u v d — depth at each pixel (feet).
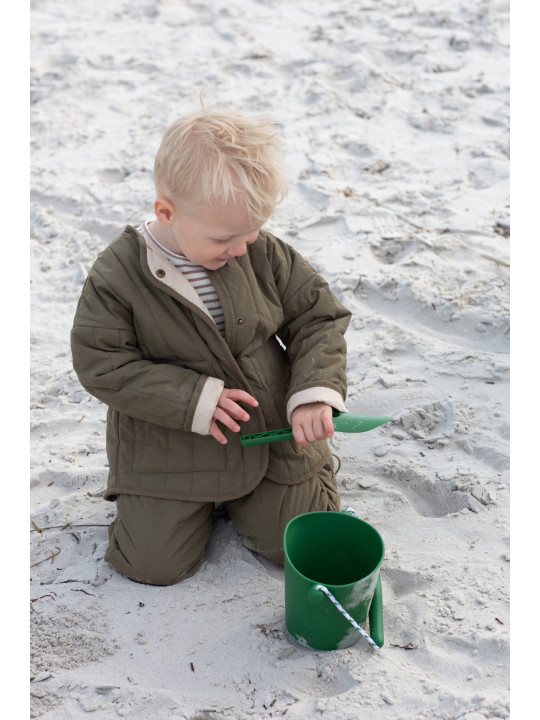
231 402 6.25
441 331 9.81
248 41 17.52
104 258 6.42
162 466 6.67
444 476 7.53
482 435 8.00
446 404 8.48
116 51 17.66
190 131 5.74
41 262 11.59
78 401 9.15
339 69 15.89
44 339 10.13
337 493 7.24
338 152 13.52
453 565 6.52
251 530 6.81
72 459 8.15
